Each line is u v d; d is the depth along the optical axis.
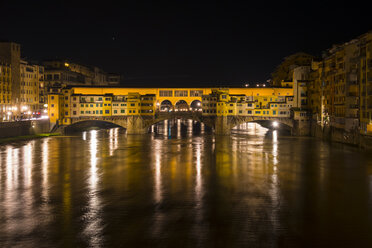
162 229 31.80
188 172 55.09
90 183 48.03
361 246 28.64
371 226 32.59
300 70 111.31
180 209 37.09
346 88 79.44
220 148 82.12
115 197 41.44
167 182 48.62
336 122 87.12
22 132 99.12
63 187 45.91
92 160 65.81
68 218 34.47
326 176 51.78
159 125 177.25
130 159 67.06
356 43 76.06
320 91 98.62
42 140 98.06
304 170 56.06
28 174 53.38
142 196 41.78
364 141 72.50
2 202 39.38
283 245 28.77
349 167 57.81
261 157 68.75
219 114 113.44
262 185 46.91
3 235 30.55
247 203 39.12
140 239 29.73
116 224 32.97
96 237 30.12
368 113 70.38
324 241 29.48
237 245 28.70
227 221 33.69
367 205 38.41
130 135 114.50
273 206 38.09
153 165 60.94
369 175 52.09
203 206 38.06
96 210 36.78
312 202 39.47
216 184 47.47
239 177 51.53
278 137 105.62
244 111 113.38
